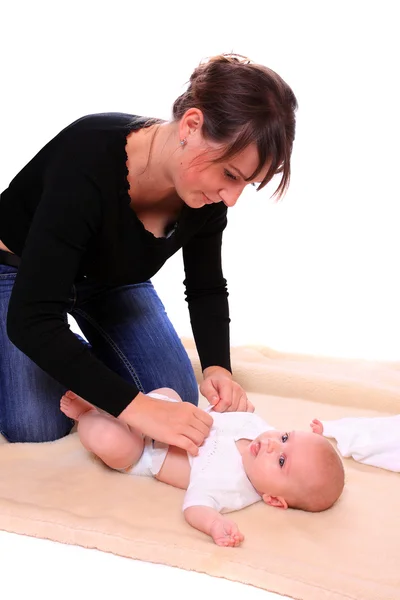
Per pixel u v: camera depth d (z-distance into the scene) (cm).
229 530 150
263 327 294
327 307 308
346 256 343
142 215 175
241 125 139
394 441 189
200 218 182
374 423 200
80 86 413
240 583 141
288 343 280
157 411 163
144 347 209
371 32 429
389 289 317
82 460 187
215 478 165
